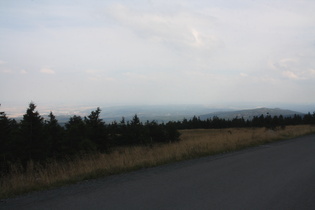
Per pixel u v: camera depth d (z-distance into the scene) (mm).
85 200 4965
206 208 4453
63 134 18969
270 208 4480
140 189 5703
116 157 9883
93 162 8938
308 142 17000
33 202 4949
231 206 4555
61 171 7695
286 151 12438
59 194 5492
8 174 8016
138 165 8758
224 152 12461
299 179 6570
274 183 6160
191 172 7570
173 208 4449
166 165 9078
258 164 8820
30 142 16109
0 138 15844
